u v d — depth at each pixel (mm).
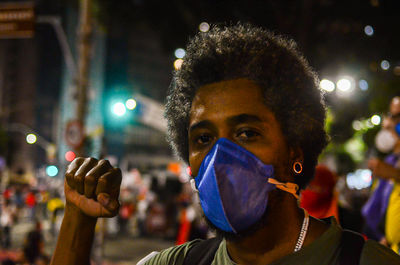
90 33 10055
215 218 1058
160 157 55031
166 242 16203
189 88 1190
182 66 1257
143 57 52094
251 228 1055
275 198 1071
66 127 9180
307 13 9461
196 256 1248
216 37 1235
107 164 1109
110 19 11844
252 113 1072
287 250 1104
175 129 1308
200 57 1177
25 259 8305
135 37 50938
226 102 1086
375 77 8672
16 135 55906
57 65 58438
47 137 57750
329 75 9625
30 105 57906
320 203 2748
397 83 7633
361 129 8055
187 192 17516
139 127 53625
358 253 1043
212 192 1021
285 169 1102
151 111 8648
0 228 15711
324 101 1267
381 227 2633
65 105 43656
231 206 1015
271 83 1103
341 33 10078
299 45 1299
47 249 12367
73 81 10039
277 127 1094
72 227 1116
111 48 48062
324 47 10172
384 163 2480
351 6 9836
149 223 16984
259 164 1033
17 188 22922
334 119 8117
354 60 9773
